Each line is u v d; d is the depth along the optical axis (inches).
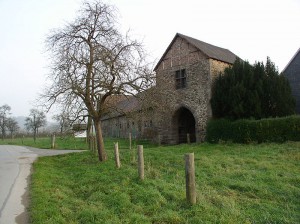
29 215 286.8
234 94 875.4
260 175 425.7
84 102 618.5
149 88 627.2
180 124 1130.0
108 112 662.5
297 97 1027.9
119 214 276.2
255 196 334.0
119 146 1056.8
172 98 1089.4
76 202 321.1
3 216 285.3
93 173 477.1
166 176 432.5
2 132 2447.1
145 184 371.2
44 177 458.0
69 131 644.7
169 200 307.4
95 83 615.5
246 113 869.2
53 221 258.5
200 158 590.9
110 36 626.2
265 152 628.1
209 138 925.2
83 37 614.2
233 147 769.6
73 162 654.5
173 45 1104.2
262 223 249.9
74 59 590.2
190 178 286.4
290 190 350.0
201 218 253.0
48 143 1387.8
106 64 581.6
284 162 519.5
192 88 1027.3
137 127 1346.0
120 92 609.6
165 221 252.7
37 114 1924.2
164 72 1122.7
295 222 252.7
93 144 818.8
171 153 675.4
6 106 2490.2
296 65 1045.2
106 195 337.1
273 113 853.8
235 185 372.2
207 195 316.2
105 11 628.4
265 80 868.0
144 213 276.8
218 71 1009.5
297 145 672.4
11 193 373.4
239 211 273.9
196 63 1020.5
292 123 744.3
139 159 395.2
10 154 917.8
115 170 485.4
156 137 1173.1
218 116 950.4
